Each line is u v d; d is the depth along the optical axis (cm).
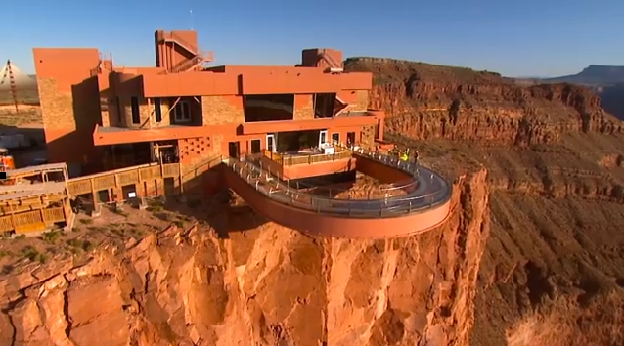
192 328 2572
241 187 2956
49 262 2142
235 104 3384
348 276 3591
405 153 4456
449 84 15562
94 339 2220
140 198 3006
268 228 3117
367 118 4203
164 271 2531
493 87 16125
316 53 5116
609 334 7688
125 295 2391
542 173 13800
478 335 6406
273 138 3694
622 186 13188
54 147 3484
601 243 10838
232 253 2983
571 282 8506
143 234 2559
